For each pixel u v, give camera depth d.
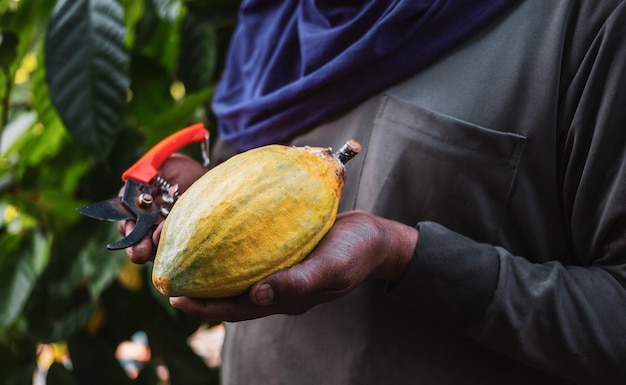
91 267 1.37
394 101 0.83
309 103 0.87
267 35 0.97
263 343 0.92
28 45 1.40
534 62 0.76
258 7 1.06
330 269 0.65
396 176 0.82
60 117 1.23
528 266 0.77
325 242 0.67
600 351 0.73
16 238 1.48
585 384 0.84
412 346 0.82
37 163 1.49
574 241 0.79
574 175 0.76
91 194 1.47
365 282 0.83
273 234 0.64
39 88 1.36
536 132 0.76
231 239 0.63
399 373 0.82
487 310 0.75
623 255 0.75
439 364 0.82
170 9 1.46
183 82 1.46
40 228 1.52
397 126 0.82
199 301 0.67
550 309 0.74
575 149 0.75
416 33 0.81
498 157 0.77
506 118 0.77
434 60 0.82
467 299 0.75
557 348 0.75
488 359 0.82
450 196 0.80
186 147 1.46
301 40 0.89
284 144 0.93
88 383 1.51
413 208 0.82
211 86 1.43
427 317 0.82
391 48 0.81
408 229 0.76
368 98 0.85
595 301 0.74
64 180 1.54
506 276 0.75
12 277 1.45
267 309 0.67
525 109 0.77
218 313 0.67
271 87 0.94
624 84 0.72
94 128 1.24
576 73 0.75
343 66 0.82
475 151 0.78
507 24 0.79
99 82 1.25
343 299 0.84
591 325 0.73
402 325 0.82
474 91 0.79
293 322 0.88
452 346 0.82
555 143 0.77
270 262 0.64
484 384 0.82
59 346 1.81
